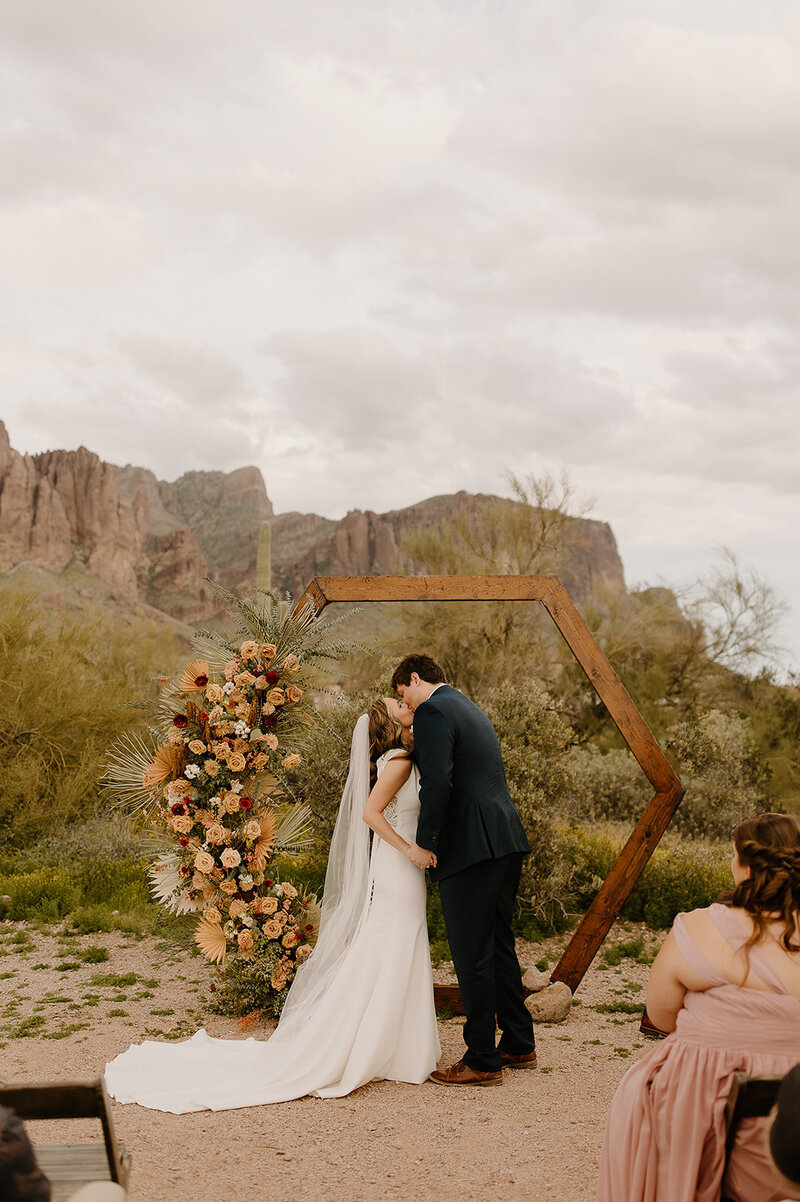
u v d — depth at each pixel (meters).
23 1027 4.78
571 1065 4.29
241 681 5.28
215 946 5.03
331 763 7.64
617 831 11.47
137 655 16.31
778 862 2.24
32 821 11.73
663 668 17.61
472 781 4.12
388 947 4.11
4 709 12.35
